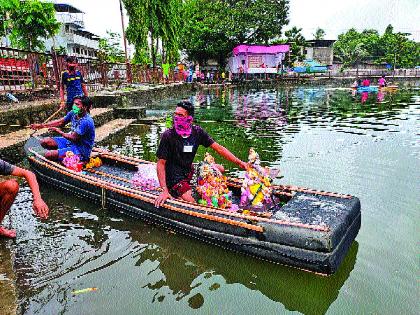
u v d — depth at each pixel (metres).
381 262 4.19
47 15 16.56
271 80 40.59
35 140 7.51
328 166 7.75
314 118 14.98
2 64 11.88
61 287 3.82
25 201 5.99
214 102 22.97
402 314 3.38
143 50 28.20
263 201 4.89
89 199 5.92
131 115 14.38
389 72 50.09
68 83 8.93
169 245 4.68
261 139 10.77
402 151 8.90
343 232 3.88
